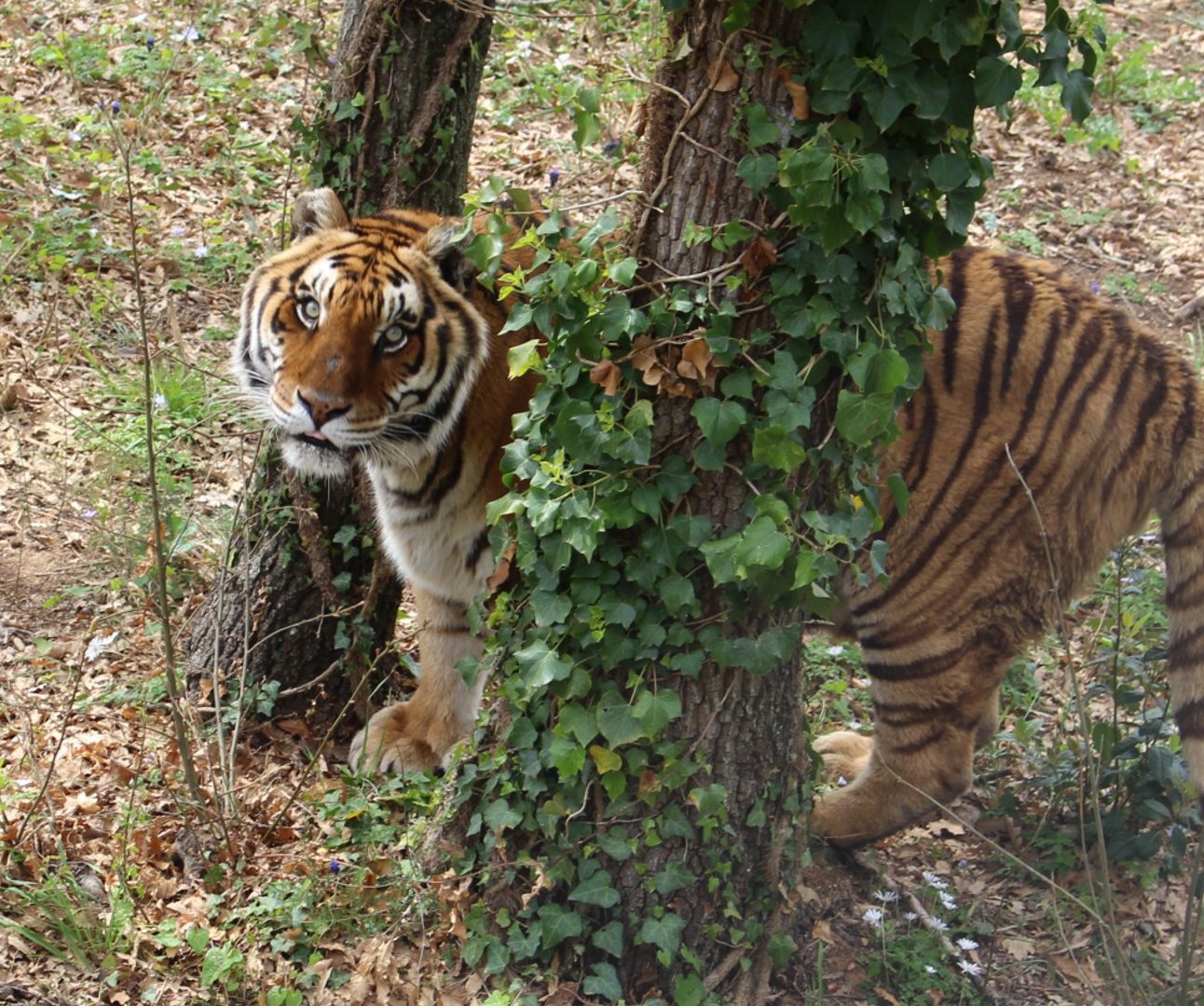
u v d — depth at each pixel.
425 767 4.60
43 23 8.70
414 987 3.63
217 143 7.80
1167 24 11.39
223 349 6.43
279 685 4.72
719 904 3.63
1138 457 4.30
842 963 4.02
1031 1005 3.96
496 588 3.58
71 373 6.12
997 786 4.92
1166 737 4.60
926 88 2.91
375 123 4.54
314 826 4.23
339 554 4.74
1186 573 4.28
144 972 3.62
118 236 6.98
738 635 3.39
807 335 3.09
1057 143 9.41
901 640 4.43
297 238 4.32
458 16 4.50
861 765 4.83
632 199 3.26
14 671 4.68
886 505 4.30
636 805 3.48
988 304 4.30
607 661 3.33
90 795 4.18
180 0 9.09
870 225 2.92
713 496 3.30
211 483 5.74
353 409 4.00
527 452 3.41
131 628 4.93
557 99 8.66
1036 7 10.55
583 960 3.62
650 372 3.16
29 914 3.69
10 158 7.30
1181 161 9.42
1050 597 4.42
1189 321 7.78
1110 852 4.41
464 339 4.18
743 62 2.99
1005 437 4.27
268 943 3.74
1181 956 3.88
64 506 5.36
